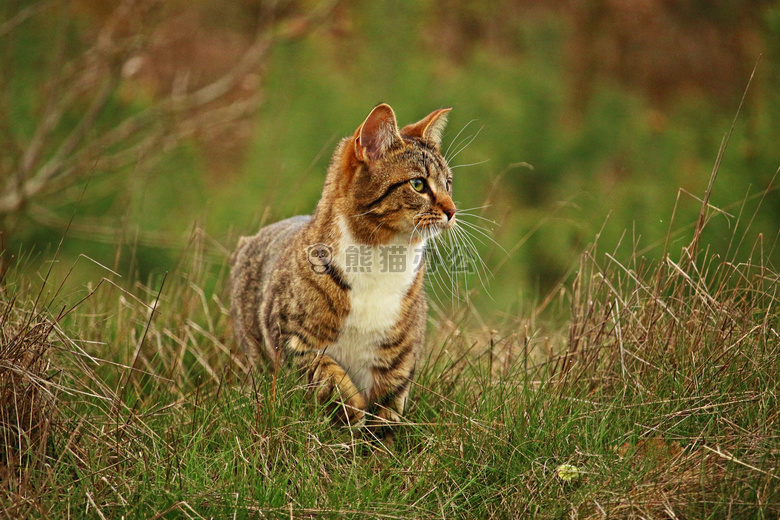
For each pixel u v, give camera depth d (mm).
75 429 6832
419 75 19141
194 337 9367
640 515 6020
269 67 19156
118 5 19797
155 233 16312
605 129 19266
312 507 6250
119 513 6082
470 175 18125
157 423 7383
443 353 9125
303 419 7230
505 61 19734
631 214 17922
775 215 16938
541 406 7348
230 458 6758
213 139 18938
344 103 18719
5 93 17609
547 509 6270
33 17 19938
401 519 6043
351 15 19328
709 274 9359
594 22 20281
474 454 6969
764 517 5820
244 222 15961
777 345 7359
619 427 7062
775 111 19391
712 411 7031
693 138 19078
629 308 8055
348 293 7496
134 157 17688
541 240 17656
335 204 7625
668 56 19906
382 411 7855
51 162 17500
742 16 20453
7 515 5812
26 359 6938
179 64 19219
